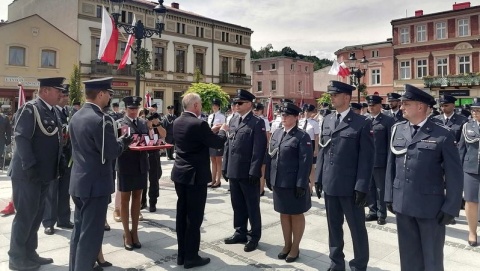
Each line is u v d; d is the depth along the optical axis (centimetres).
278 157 467
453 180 329
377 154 629
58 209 587
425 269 343
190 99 471
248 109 541
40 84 451
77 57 2831
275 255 485
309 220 646
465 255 485
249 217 512
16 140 419
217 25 3778
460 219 661
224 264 455
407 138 361
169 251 496
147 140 516
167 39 3375
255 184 500
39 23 2659
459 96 3166
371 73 3897
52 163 448
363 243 414
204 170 454
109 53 1221
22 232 428
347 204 418
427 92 356
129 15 3095
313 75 5547
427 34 3391
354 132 416
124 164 489
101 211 391
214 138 456
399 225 362
